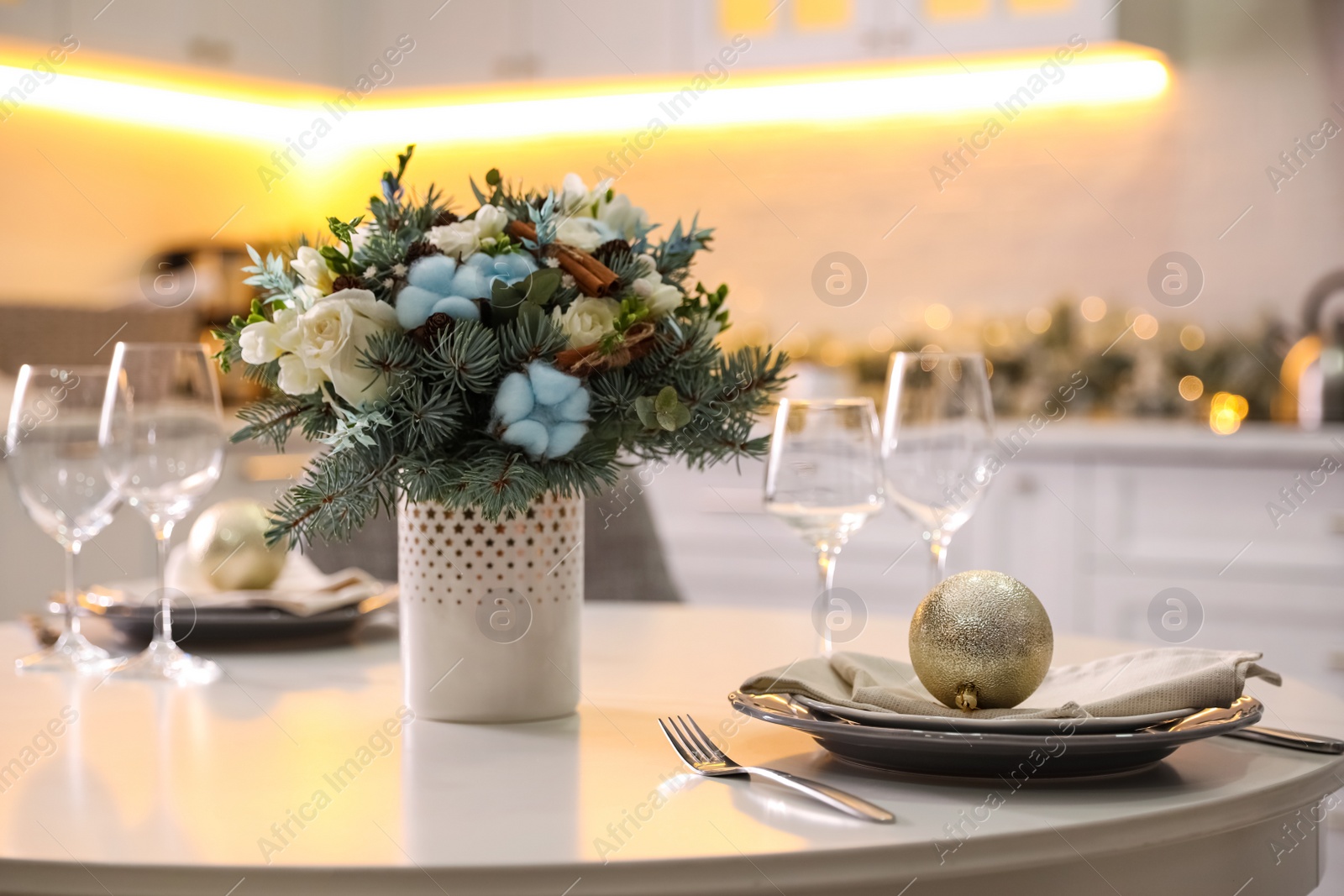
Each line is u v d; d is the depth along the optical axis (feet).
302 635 3.62
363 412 2.45
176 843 1.83
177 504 3.22
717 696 2.93
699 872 1.75
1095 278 10.01
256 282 2.59
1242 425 9.11
